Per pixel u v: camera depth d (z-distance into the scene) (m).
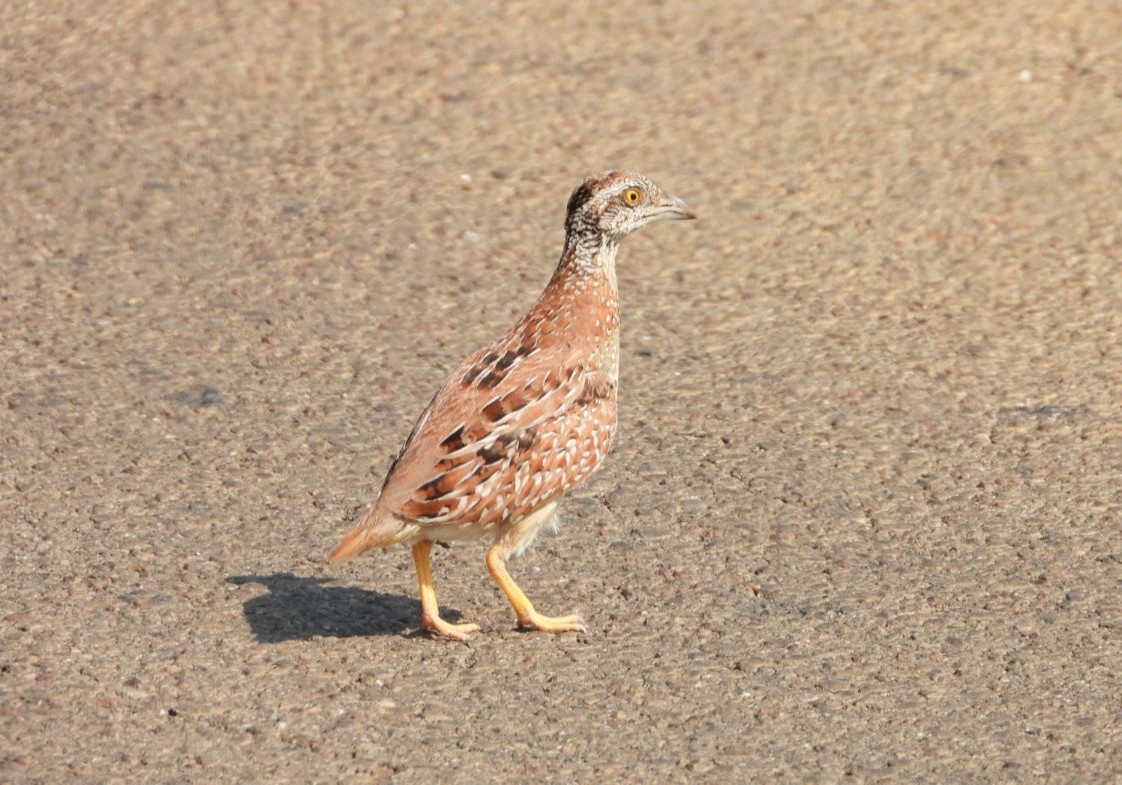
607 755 9.49
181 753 9.43
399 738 9.64
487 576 11.87
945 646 10.77
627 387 14.63
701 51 21.73
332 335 15.39
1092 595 11.43
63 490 12.63
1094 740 9.70
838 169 18.92
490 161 18.97
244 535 12.16
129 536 12.03
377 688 10.20
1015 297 16.30
